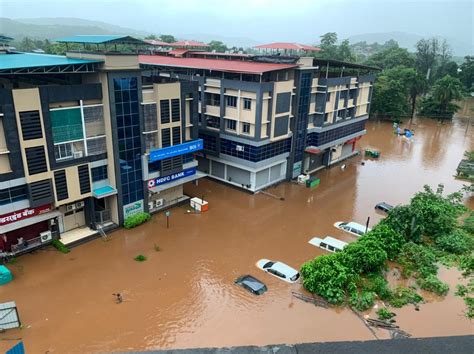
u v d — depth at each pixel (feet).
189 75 146.00
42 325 74.28
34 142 88.17
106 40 114.52
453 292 90.02
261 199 136.56
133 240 105.60
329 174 166.71
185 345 71.36
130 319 77.00
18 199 90.58
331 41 414.82
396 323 79.41
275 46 198.70
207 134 145.38
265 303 83.51
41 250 98.27
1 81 101.24
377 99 276.82
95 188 104.22
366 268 93.91
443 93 284.61
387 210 129.59
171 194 126.31
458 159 195.42
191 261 97.35
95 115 98.84
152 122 109.70
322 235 113.39
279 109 135.44
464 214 131.23
